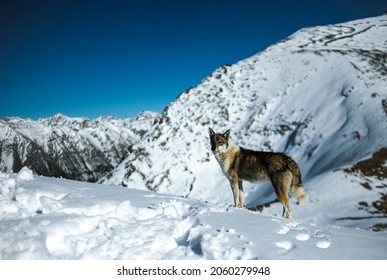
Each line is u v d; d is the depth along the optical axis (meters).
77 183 11.21
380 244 6.82
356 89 75.25
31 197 6.89
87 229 6.17
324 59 93.69
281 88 90.12
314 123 73.31
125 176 81.69
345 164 52.22
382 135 56.19
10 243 5.00
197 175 77.00
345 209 41.50
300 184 10.25
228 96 94.94
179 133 87.88
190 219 7.39
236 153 11.41
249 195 60.16
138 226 6.54
